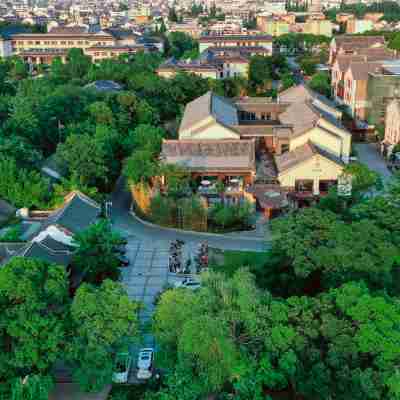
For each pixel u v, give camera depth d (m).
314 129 113.94
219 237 94.31
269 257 71.62
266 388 56.66
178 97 174.38
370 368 49.34
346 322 52.66
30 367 52.94
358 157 136.00
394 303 54.19
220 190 105.50
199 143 113.12
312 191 105.19
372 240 63.31
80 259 72.75
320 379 49.66
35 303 52.16
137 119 148.25
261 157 120.88
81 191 99.75
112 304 55.16
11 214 97.06
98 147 108.62
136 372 61.19
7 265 54.97
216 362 52.22
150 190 103.12
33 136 126.81
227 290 56.94
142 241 92.56
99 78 196.38
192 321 52.34
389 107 136.25
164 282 79.25
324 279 63.16
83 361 53.53
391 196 82.69
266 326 53.78
